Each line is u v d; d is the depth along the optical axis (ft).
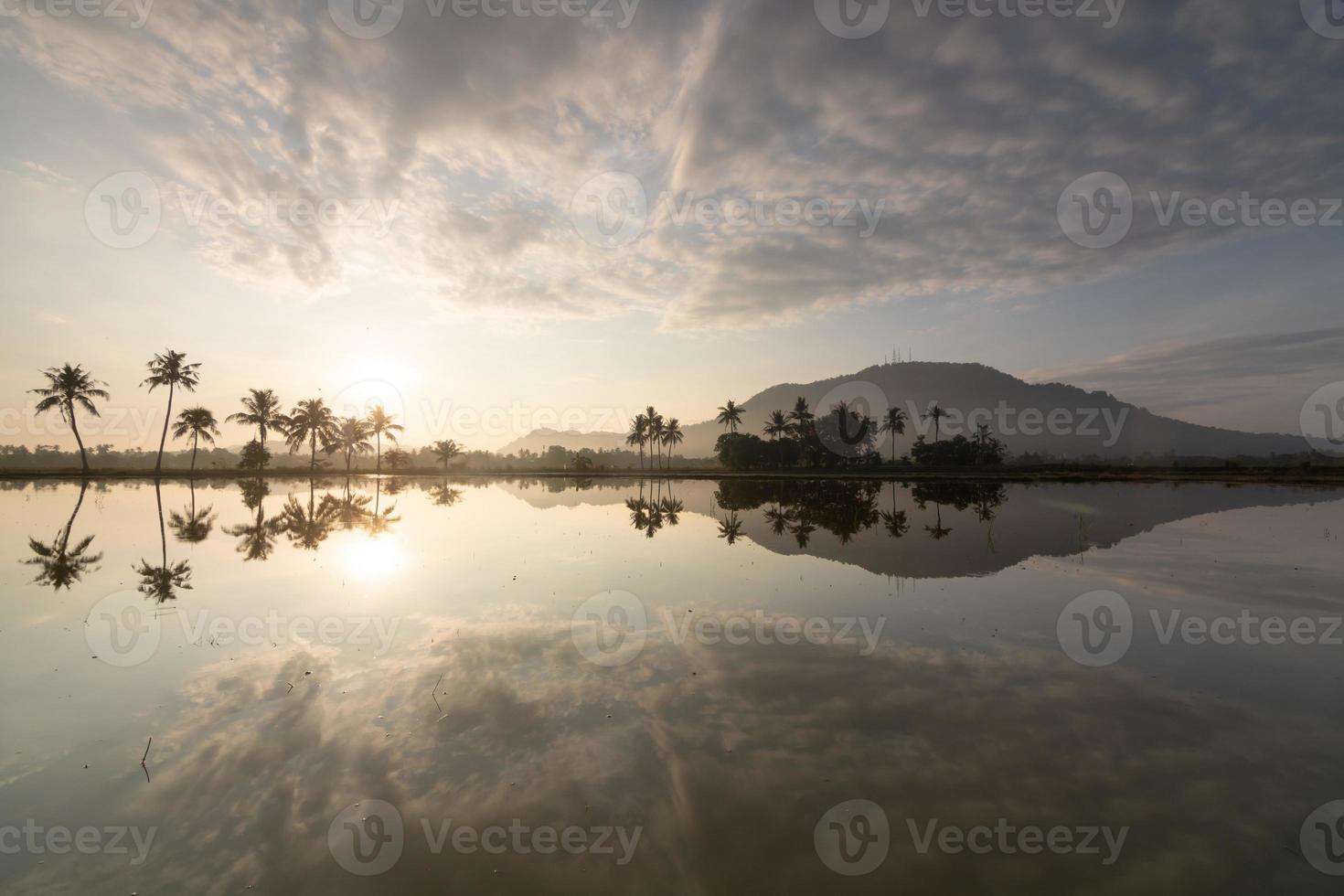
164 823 12.41
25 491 101.50
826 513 74.33
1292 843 11.82
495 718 17.13
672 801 13.19
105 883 10.68
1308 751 15.40
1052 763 14.78
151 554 42.57
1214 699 18.54
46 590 31.89
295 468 204.64
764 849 11.62
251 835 12.05
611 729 16.47
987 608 28.73
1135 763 14.78
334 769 14.44
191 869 11.07
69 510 70.23
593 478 192.24
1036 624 26.30
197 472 171.73
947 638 24.27
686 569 37.93
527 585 33.19
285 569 37.50
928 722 16.92
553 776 14.14
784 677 20.21
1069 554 42.75
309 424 184.24
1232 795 13.44
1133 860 11.30
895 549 45.78
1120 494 99.35
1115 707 17.95
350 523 61.87
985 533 53.88
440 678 19.97
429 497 100.78
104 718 17.10
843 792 13.52
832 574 36.40
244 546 46.47
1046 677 20.26
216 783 13.87
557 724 16.74
